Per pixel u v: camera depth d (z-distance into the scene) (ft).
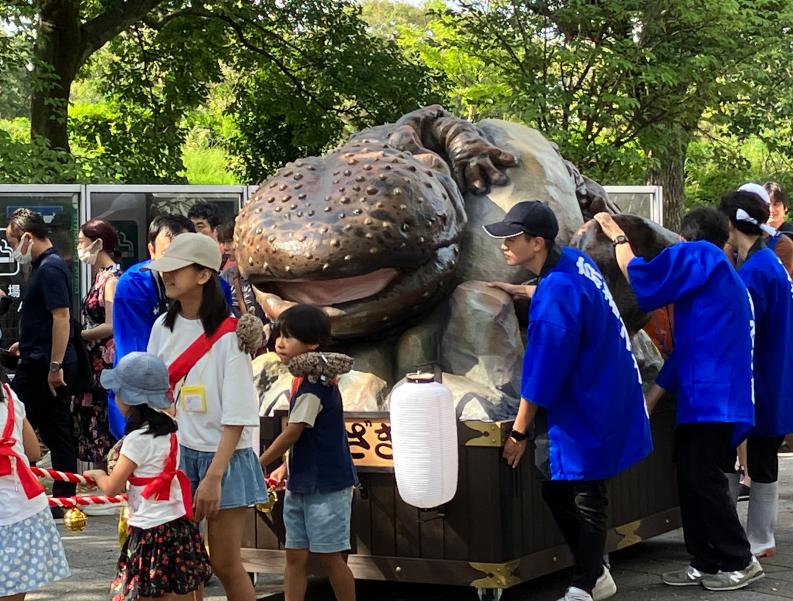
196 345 14.87
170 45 66.90
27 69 53.11
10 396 14.74
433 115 21.57
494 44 54.24
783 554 21.61
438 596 18.97
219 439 14.94
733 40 53.62
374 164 18.26
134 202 31.86
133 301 18.44
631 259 19.38
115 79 68.03
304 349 16.69
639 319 21.26
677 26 53.88
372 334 18.92
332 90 65.77
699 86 53.98
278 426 18.28
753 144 75.15
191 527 14.43
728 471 20.70
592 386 16.72
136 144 67.46
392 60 65.72
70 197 31.40
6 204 31.04
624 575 20.22
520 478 17.54
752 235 21.18
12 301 30.91
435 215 18.28
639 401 17.33
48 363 25.08
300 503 16.42
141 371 14.16
